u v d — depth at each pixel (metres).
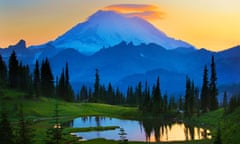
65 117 160.62
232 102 140.75
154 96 187.25
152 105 185.25
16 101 162.62
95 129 124.00
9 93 173.50
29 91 178.75
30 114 148.00
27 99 172.62
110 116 179.25
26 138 57.84
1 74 190.75
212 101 181.00
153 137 109.00
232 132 82.69
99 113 187.62
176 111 188.50
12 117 132.62
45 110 163.12
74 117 164.88
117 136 109.56
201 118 159.25
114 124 144.38
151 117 178.88
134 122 155.88
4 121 56.12
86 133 115.31
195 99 192.25
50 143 53.62
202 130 126.38
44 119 144.62
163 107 186.50
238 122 92.00
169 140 102.19
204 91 183.75
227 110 143.62
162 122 158.25
